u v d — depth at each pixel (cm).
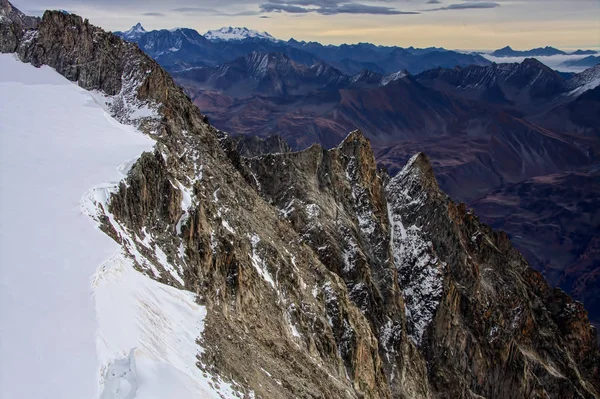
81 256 4247
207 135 9069
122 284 4209
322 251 9762
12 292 3697
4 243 4244
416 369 9831
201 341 4397
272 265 7525
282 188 10556
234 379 4344
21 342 3272
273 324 6606
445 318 10738
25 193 5038
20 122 7006
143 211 5703
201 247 6109
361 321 8725
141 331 3828
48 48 9162
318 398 5606
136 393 3091
